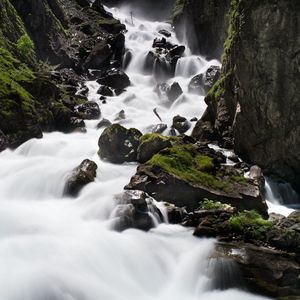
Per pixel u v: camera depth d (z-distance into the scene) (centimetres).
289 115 1444
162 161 1341
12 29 2366
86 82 2631
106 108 2247
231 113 1692
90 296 888
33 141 1686
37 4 2734
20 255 941
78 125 1950
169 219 1201
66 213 1211
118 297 912
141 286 969
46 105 1942
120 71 2681
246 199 1270
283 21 1391
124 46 3067
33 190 1366
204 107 2258
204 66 2897
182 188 1270
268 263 995
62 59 2741
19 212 1175
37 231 1067
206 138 1769
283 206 1405
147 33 3553
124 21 4025
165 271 1015
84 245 1010
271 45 1426
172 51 3056
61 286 873
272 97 1451
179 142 1606
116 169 1484
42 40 2716
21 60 2262
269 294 977
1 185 1377
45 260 934
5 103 1731
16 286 838
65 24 3141
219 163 1418
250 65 1482
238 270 997
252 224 1123
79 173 1364
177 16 3591
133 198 1174
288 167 1496
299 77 1406
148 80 2820
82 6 3700
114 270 976
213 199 1264
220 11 2897
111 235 1074
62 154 1661
